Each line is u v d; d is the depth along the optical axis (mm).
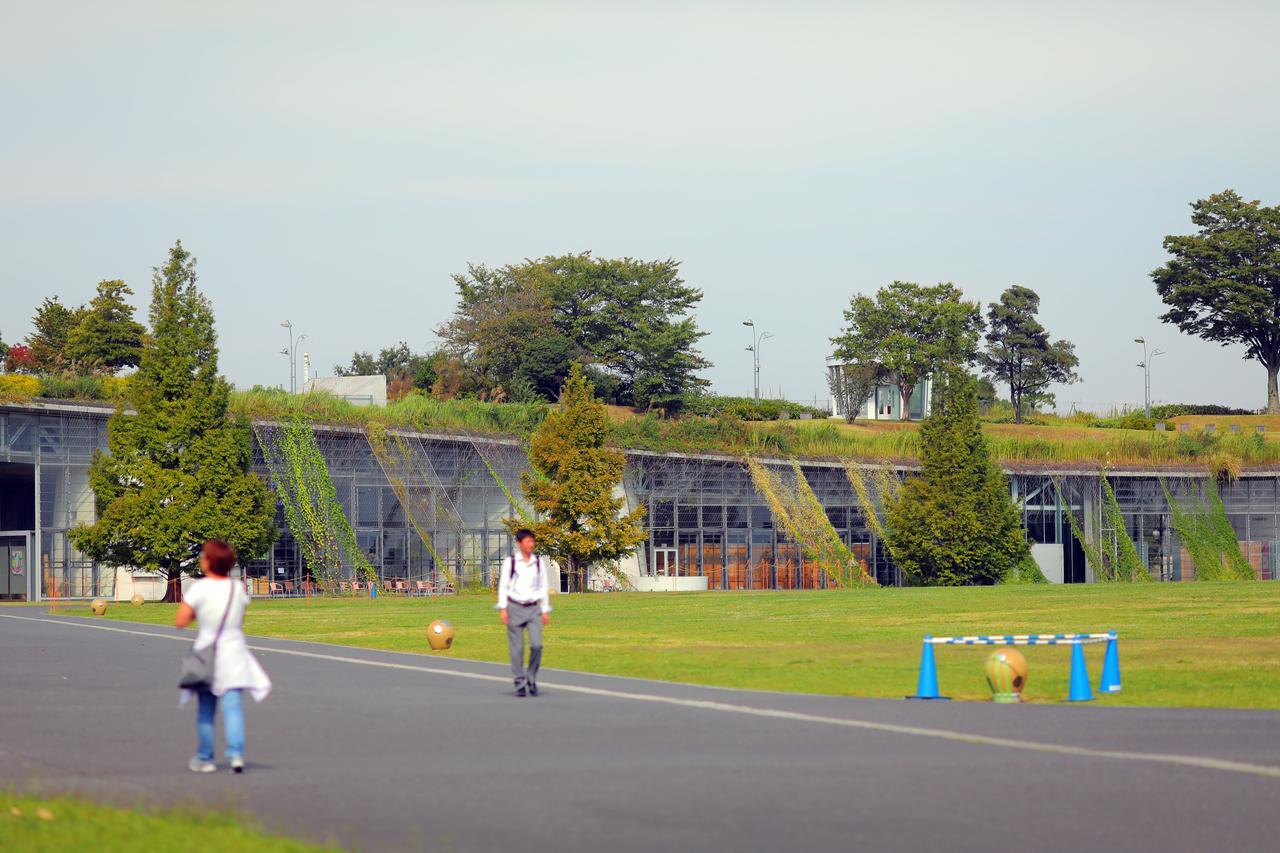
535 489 76875
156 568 63469
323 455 78000
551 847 10070
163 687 23031
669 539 89938
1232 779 13117
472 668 26656
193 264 66312
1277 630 35312
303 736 16438
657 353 140500
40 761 14516
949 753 14859
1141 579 96688
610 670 26281
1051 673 25000
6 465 71500
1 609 57906
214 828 10258
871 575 95938
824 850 9992
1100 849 10078
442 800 12039
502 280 150125
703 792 12430
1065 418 149000
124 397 68375
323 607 56969
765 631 37781
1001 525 84875
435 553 80938
